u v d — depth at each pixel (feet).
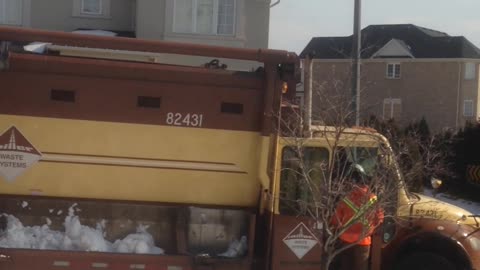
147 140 22.88
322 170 21.91
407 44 166.50
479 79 159.74
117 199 23.16
